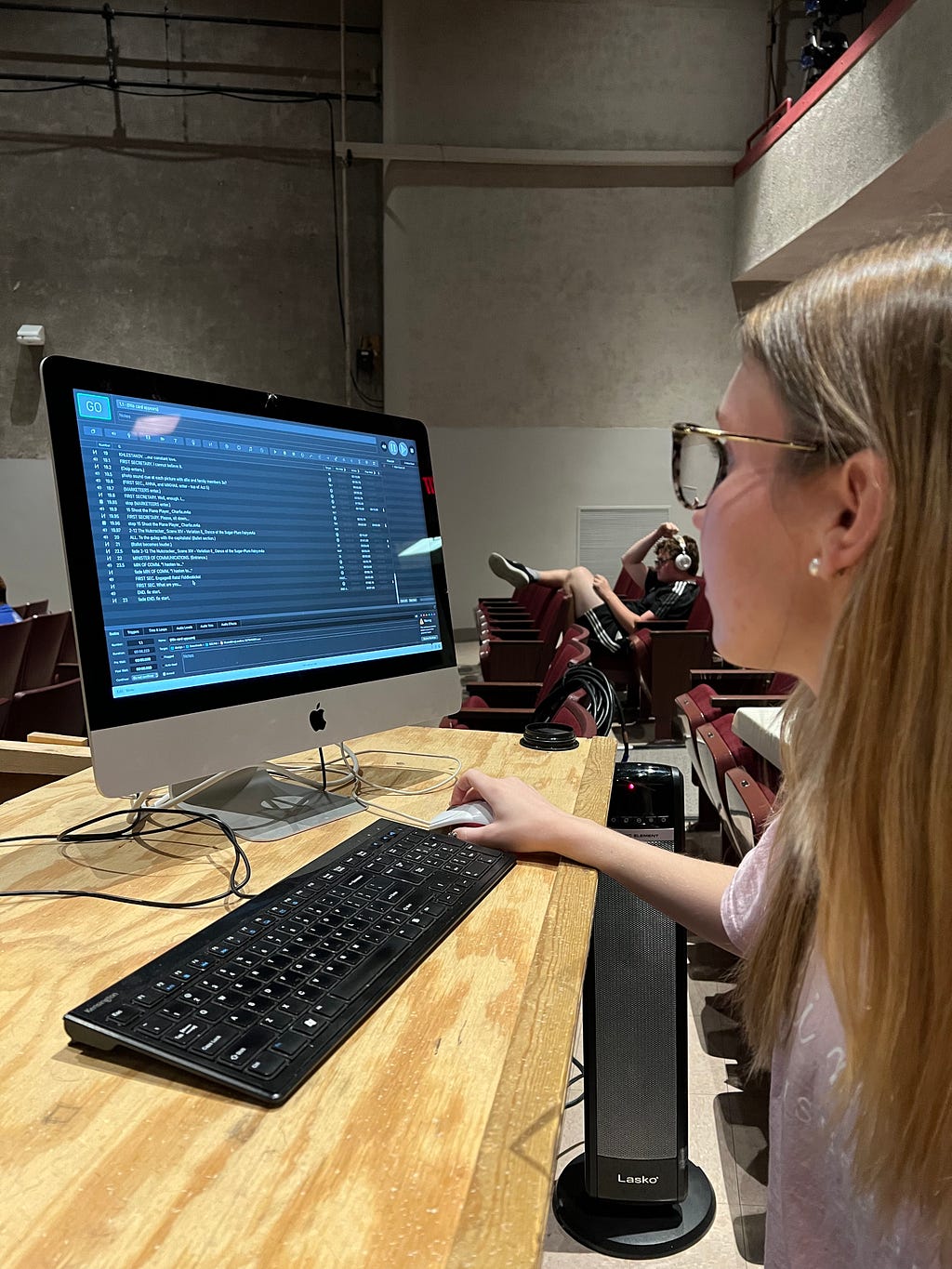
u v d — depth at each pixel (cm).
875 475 41
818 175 528
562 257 709
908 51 413
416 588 124
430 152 691
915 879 41
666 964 138
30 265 716
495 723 240
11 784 136
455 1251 38
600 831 86
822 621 47
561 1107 48
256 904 70
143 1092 50
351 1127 47
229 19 704
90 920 73
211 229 722
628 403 722
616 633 468
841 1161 51
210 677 93
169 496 91
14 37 697
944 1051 41
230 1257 38
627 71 690
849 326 42
